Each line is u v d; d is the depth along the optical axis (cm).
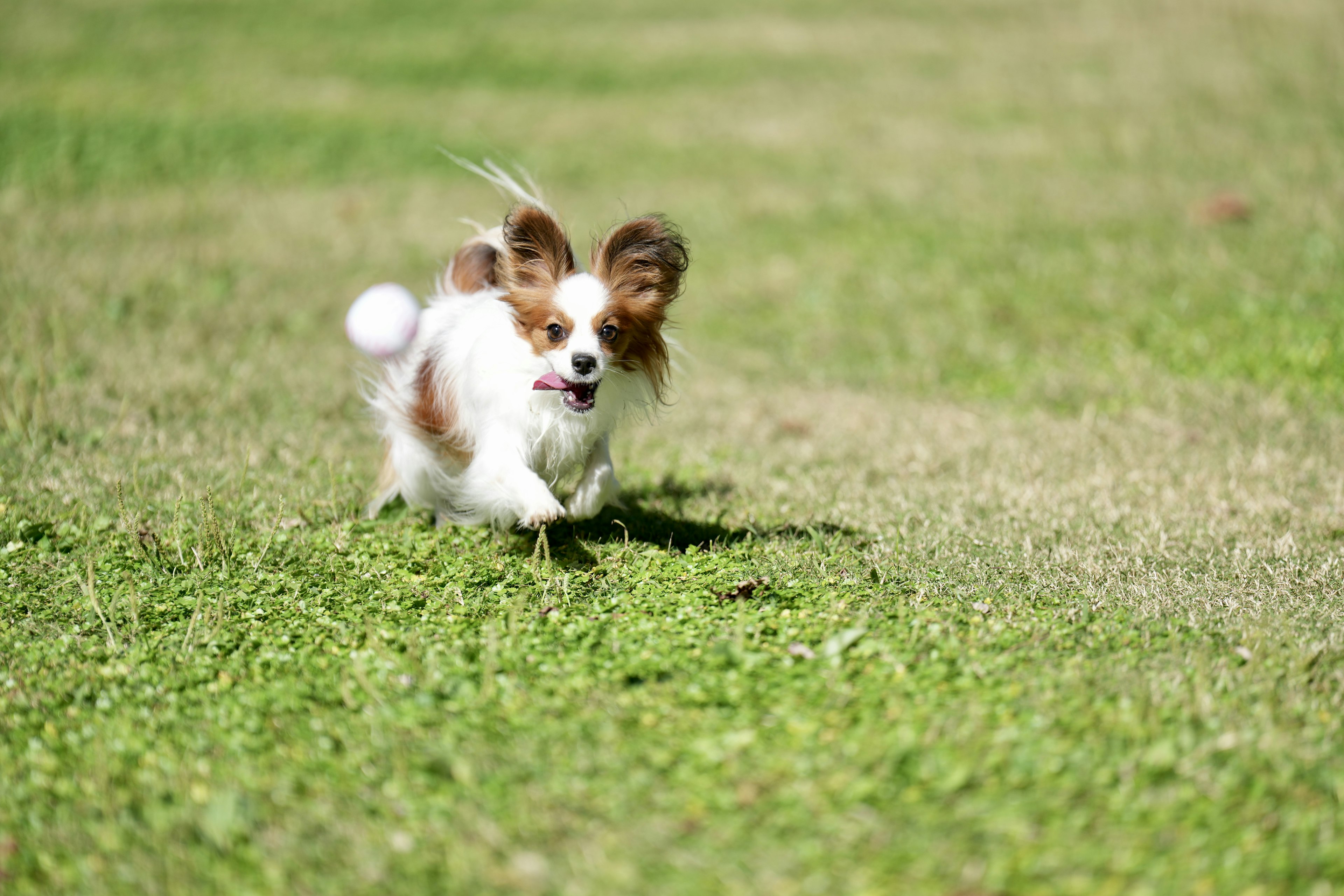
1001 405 992
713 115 1906
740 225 1471
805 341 1166
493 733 439
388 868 373
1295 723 443
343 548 628
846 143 1738
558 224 601
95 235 1422
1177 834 378
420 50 2250
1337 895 353
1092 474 796
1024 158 1612
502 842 381
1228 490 755
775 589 568
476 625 536
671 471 809
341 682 486
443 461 661
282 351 1095
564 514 595
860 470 811
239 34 2330
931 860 366
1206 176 1483
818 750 420
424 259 1391
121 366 1011
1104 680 474
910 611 546
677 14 2495
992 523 695
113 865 379
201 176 1658
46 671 503
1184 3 2236
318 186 1644
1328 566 616
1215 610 558
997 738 423
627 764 417
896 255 1351
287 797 408
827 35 2298
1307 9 2097
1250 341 1069
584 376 577
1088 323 1149
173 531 644
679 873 364
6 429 845
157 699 479
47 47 2173
